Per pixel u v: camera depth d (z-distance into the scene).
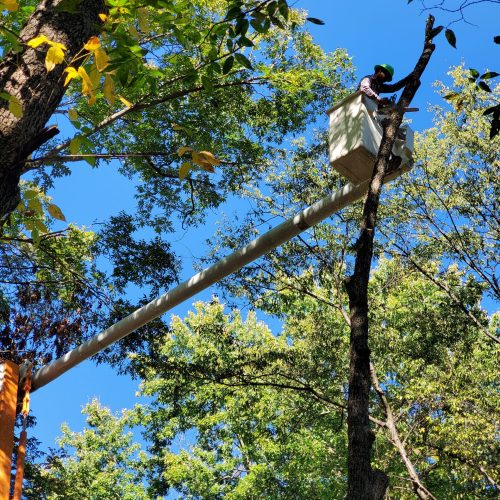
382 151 5.05
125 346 15.79
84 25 5.46
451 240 20.55
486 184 20.39
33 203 5.34
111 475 33.44
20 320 13.37
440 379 19.69
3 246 12.98
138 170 16.98
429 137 21.23
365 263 4.71
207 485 30.52
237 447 32.34
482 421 18.39
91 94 4.70
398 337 21.28
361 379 4.38
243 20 6.60
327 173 20.12
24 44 4.86
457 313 20.89
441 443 19.81
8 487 5.88
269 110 17.72
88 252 16.12
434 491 22.66
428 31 5.81
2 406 6.11
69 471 33.34
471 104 20.83
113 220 16.27
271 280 20.33
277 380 21.30
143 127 16.03
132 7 5.84
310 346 21.62
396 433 19.20
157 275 16.09
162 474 32.94
